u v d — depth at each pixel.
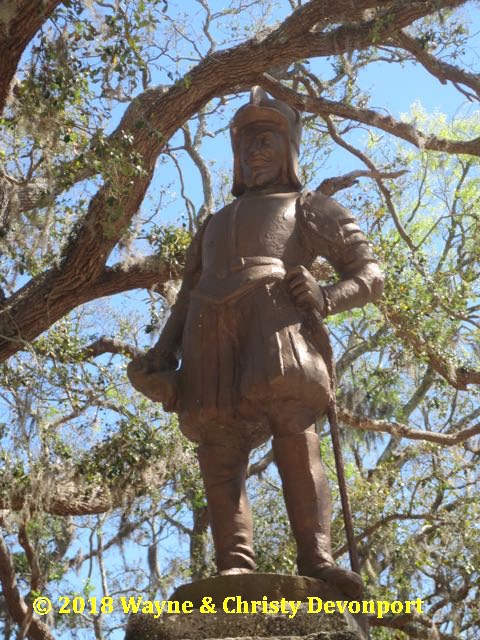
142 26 8.08
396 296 11.55
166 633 4.50
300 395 5.08
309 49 9.95
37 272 10.38
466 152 10.73
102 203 9.37
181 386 5.35
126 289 10.46
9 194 9.66
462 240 13.91
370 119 10.59
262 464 13.30
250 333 5.21
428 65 10.45
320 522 4.98
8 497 9.97
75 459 10.99
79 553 12.38
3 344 9.91
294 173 5.88
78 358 11.08
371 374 14.09
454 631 11.56
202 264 5.71
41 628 10.97
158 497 11.55
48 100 8.30
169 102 9.53
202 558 12.34
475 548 11.88
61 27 8.23
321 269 11.07
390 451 14.44
